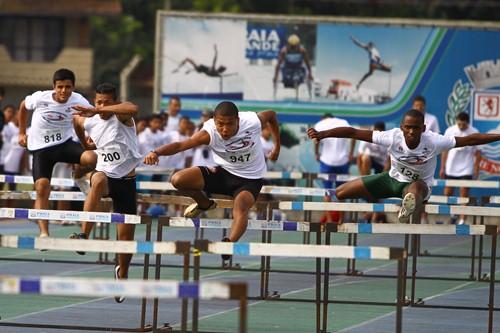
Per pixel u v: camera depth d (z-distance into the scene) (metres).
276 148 25.42
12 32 102.19
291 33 55.91
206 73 56.12
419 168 25.95
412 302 28.72
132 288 13.75
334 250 17.94
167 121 53.25
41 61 102.50
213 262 38.06
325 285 23.44
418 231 22.20
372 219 46.09
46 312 26.58
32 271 33.94
